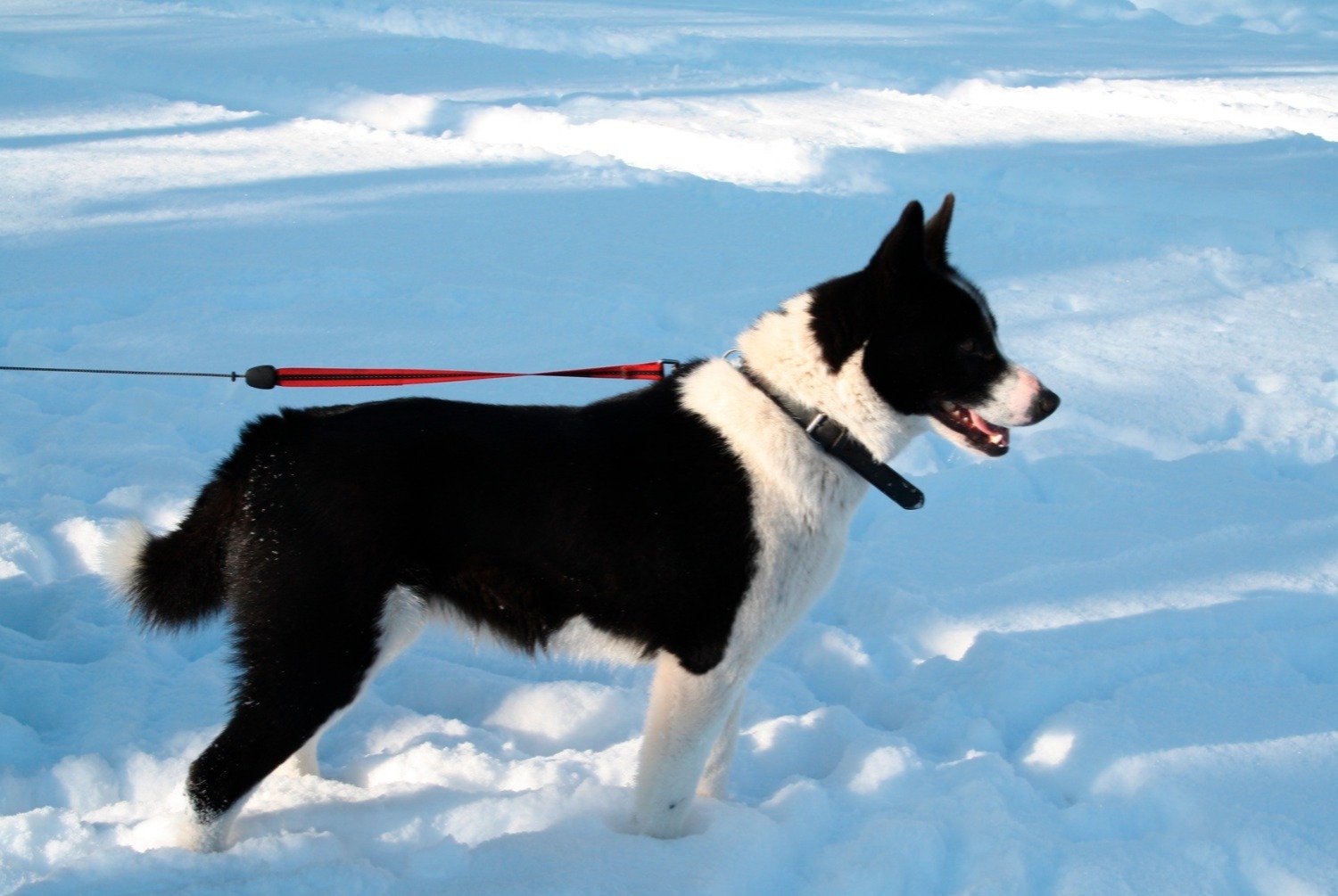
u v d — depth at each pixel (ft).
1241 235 25.22
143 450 14.99
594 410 8.70
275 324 19.15
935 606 12.19
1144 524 14.05
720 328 19.44
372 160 29.60
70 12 50.52
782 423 8.42
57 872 7.75
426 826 8.70
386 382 10.53
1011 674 10.71
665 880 7.82
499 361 17.89
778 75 42.45
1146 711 10.21
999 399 8.46
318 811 8.87
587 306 20.16
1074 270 22.97
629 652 8.79
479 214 25.50
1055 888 8.05
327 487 8.09
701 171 30.37
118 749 9.62
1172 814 9.06
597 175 28.68
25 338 18.06
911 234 8.05
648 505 8.23
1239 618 11.96
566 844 8.25
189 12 52.31
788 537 8.30
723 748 9.29
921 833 8.30
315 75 38.73
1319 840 8.61
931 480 15.30
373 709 10.64
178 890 7.55
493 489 8.25
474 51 44.60
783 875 8.32
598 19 53.98
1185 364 18.69
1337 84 42.16
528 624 8.70
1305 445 16.05
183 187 26.71
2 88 35.50
